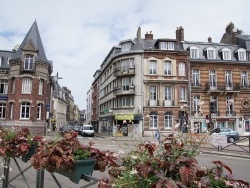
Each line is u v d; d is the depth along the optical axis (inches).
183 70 1464.1
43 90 1477.6
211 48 1523.1
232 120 1456.7
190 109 1418.6
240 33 1786.4
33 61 1448.1
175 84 1437.0
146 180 98.3
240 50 1541.6
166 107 1412.4
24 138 188.1
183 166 95.0
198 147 125.6
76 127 1872.5
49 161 135.3
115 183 108.5
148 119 1397.6
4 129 215.3
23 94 1411.2
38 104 1456.7
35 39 1518.2
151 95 1433.3
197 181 94.7
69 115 4099.4
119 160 147.4
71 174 137.0
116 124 1509.6
